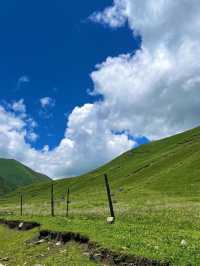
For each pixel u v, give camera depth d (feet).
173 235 92.27
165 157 578.25
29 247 114.83
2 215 227.40
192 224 117.60
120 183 530.27
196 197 257.14
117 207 199.82
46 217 159.63
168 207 175.32
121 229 104.01
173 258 71.67
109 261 81.41
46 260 95.20
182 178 390.21
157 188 378.73
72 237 106.22
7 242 137.18
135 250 79.92
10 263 101.24
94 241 92.89
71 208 242.37
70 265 86.33
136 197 320.29
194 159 451.53
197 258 70.18
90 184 645.51
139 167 585.22
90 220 132.36
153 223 127.54
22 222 155.02
